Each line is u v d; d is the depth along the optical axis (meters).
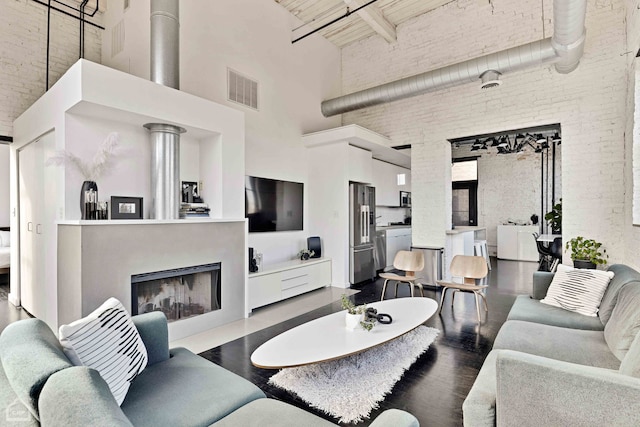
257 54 5.02
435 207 5.66
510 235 8.55
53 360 1.04
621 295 2.21
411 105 5.91
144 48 3.96
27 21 4.21
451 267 4.21
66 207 2.88
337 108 5.97
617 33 4.18
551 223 6.86
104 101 2.74
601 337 2.16
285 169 5.47
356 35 6.36
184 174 3.82
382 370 2.50
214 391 1.51
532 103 4.78
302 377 2.41
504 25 5.07
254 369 2.60
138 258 2.92
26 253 3.95
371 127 6.38
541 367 1.27
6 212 6.41
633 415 1.12
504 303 4.42
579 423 1.20
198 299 3.52
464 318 3.78
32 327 1.31
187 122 3.37
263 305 4.34
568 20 3.21
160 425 1.27
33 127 3.58
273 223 5.19
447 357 2.77
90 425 0.78
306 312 4.13
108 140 2.96
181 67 4.00
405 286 5.62
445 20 5.57
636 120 3.58
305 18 5.80
